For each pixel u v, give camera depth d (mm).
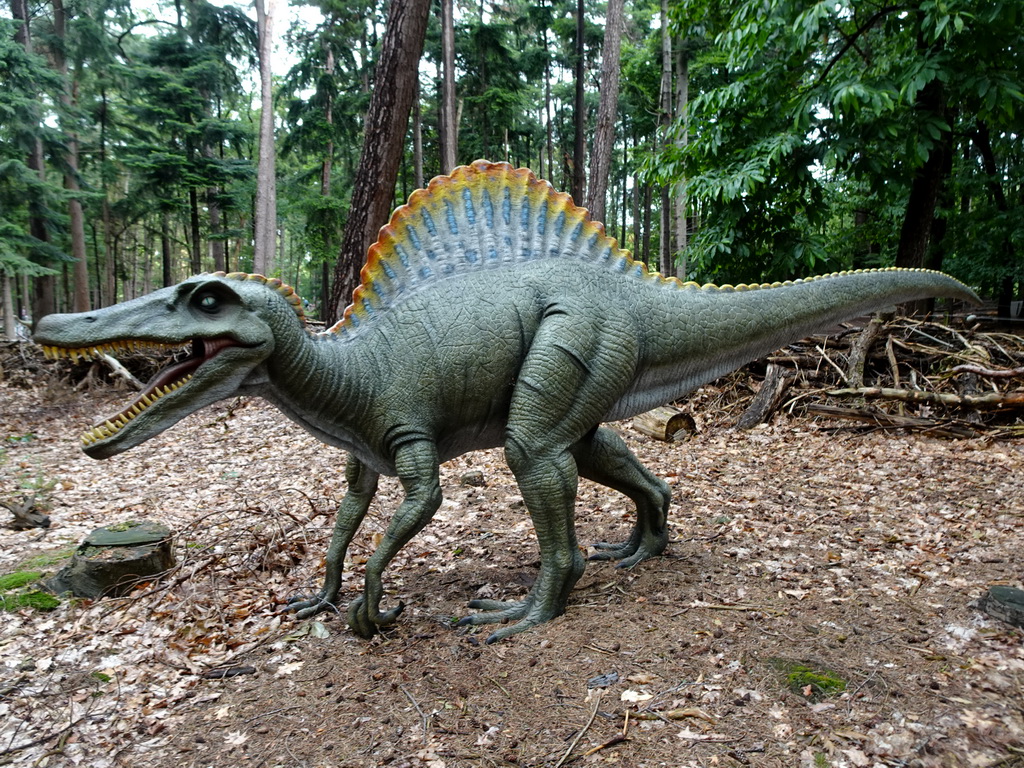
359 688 3078
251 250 32844
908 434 7418
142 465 7824
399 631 3557
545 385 3250
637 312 3539
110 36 27719
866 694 2846
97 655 3539
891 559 4211
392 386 3227
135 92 26453
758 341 3895
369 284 3375
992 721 2656
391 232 3385
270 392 3197
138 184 27328
